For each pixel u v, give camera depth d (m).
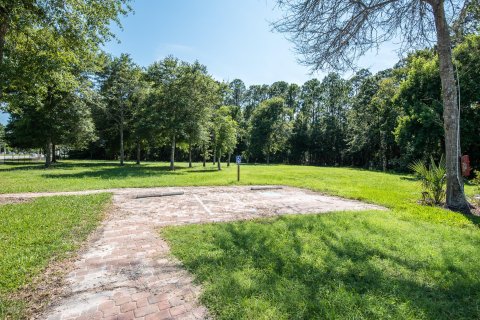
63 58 10.50
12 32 9.41
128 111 30.59
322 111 53.16
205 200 9.09
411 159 24.50
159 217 6.59
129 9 10.05
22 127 23.52
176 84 23.39
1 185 11.99
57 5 8.88
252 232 4.98
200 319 2.54
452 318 2.49
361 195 9.67
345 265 3.51
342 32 7.12
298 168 28.95
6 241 4.63
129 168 24.00
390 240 4.51
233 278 3.16
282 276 3.23
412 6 7.24
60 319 2.57
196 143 24.44
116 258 4.01
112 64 28.64
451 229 5.24
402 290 2.93
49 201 8.27
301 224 5.50
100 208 7.41
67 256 4.07
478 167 21.88
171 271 3.54
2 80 10.02
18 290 3.10
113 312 2.67
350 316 2.46
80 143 26.36
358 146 38.91
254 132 48.97
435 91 21.36
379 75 37.94
